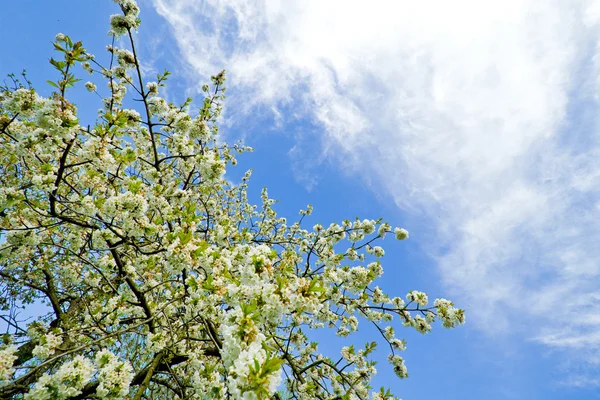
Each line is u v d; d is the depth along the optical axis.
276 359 2.61
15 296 7.90
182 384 5.57
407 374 7.25
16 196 4.65
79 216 5.96
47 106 4.00
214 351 6.91
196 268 4.73
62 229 7.81
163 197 6.25
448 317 7.30
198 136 6.86
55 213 4.95
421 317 7.55
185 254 4.43
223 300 4.72
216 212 10.48
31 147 4.84
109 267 7.12
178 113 6.96
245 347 2.91
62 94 4.11
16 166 7.12
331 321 8.40
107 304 6.85
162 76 7.71
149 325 6.39
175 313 7.47
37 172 6.50
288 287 3.56
